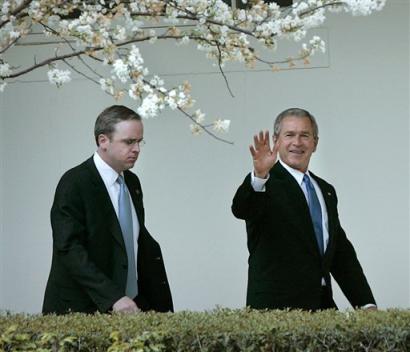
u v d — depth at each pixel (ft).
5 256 67.97
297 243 49.55
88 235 48.24
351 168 65.98
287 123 50.83
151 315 41.32
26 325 40.06
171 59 66.90
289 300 49.16
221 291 66.49
